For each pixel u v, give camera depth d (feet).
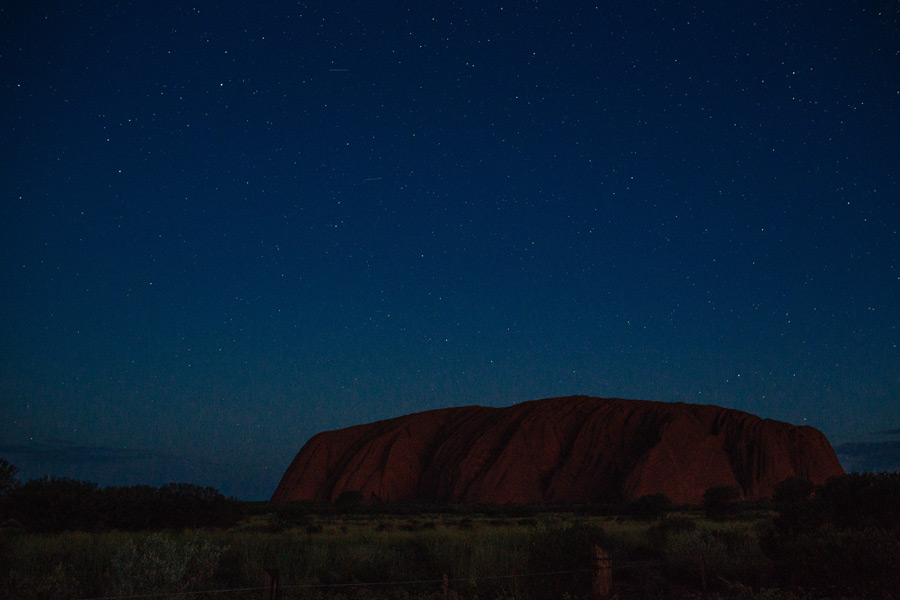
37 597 26.12
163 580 28.40
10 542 37.93
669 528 64.49
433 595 28.68
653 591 34.63
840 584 25.77
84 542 44.32
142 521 66.64
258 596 28.86
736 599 26.35
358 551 41.98
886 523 35.96
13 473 44.06
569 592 30.55
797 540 32.19
